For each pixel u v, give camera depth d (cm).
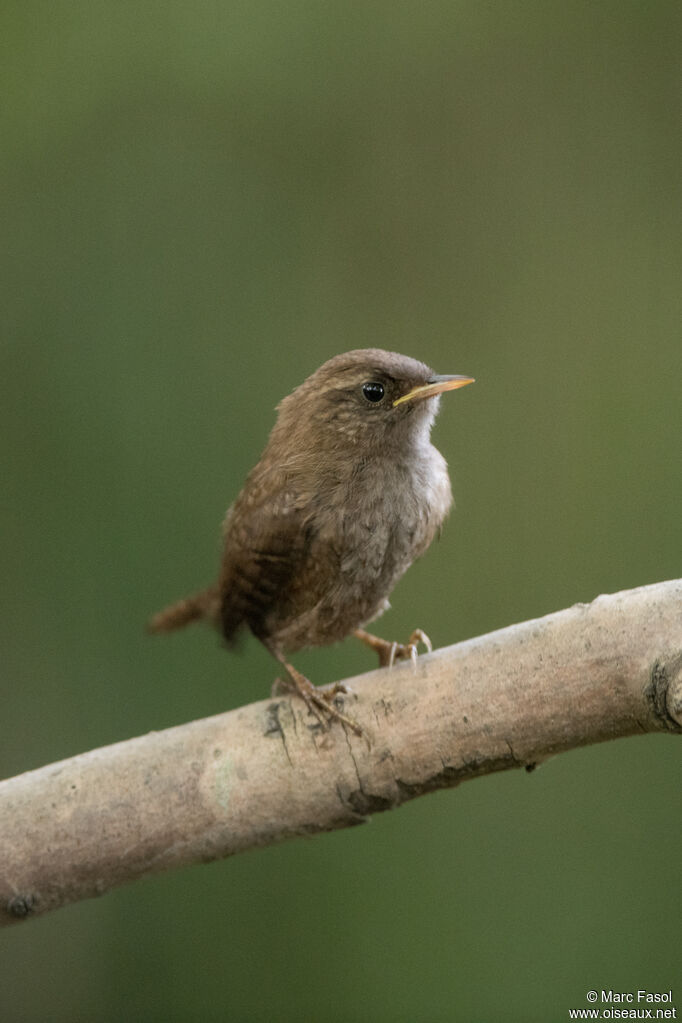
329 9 1246
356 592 734
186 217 1193
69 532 1074
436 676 607
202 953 1020
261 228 1204
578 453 1180
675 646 564
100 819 608
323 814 613
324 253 1216
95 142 1193
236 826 611
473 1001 977
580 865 1031
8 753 1032
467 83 1261
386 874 1033
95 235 1173
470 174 1250
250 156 1220
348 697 614
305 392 752
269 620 756
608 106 1262
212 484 1092
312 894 1027
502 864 1038
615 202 1249
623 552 1144
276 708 624
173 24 1222
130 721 1037
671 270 1227
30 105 1192
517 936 1003
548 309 1217
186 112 1214
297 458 726
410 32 1251
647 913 1009
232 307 1174
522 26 1266
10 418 1106
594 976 982
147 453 1100
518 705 589
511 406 1201
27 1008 1019
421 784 607
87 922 1033
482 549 1163
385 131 1245
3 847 605
